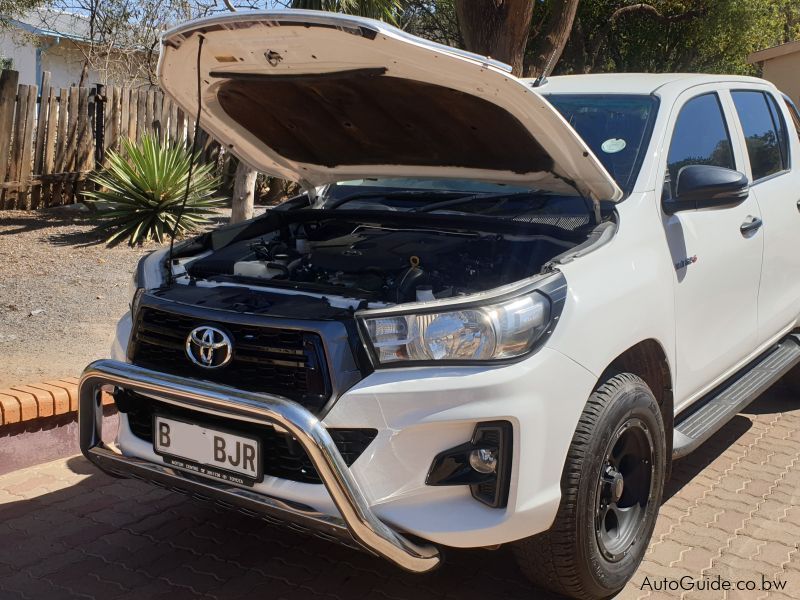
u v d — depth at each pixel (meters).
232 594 3.28
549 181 3.56
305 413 2.54
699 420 3.87
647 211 3.44
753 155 4.53
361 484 2.62
